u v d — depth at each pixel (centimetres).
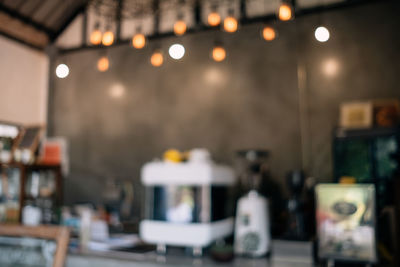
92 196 411
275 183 328
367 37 315
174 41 387
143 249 261
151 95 394
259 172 267
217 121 360
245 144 346
